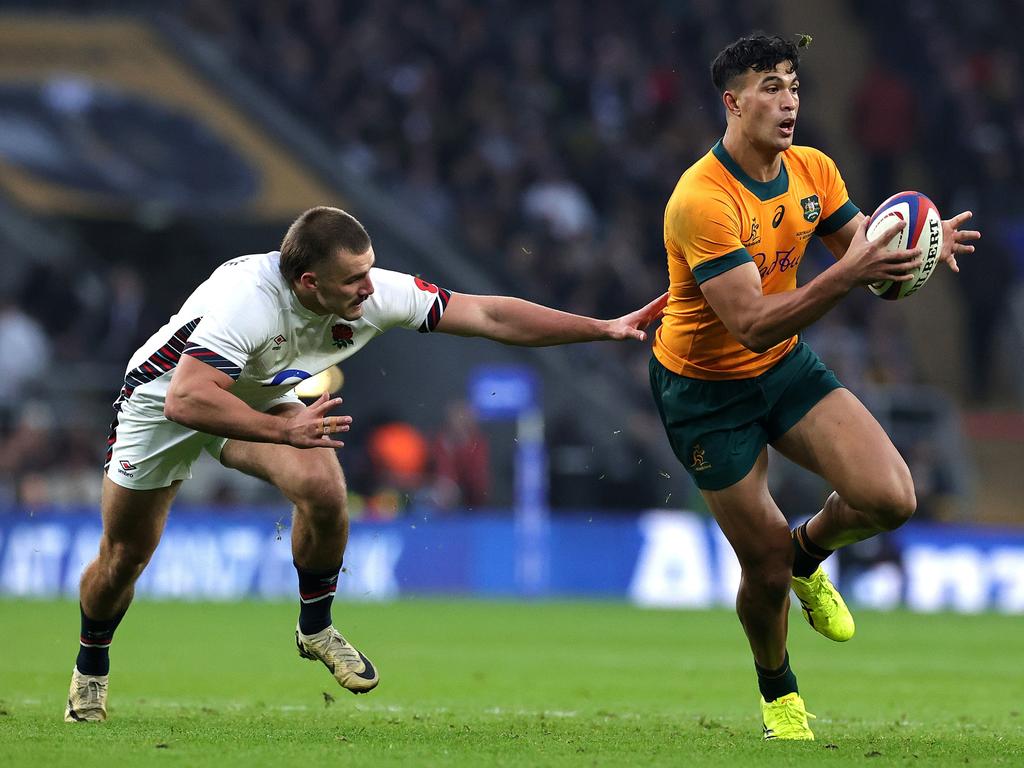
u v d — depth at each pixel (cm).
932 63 9112
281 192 7575
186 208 7331
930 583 6412
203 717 2458
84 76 7481
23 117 7312
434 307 2275
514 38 8350
